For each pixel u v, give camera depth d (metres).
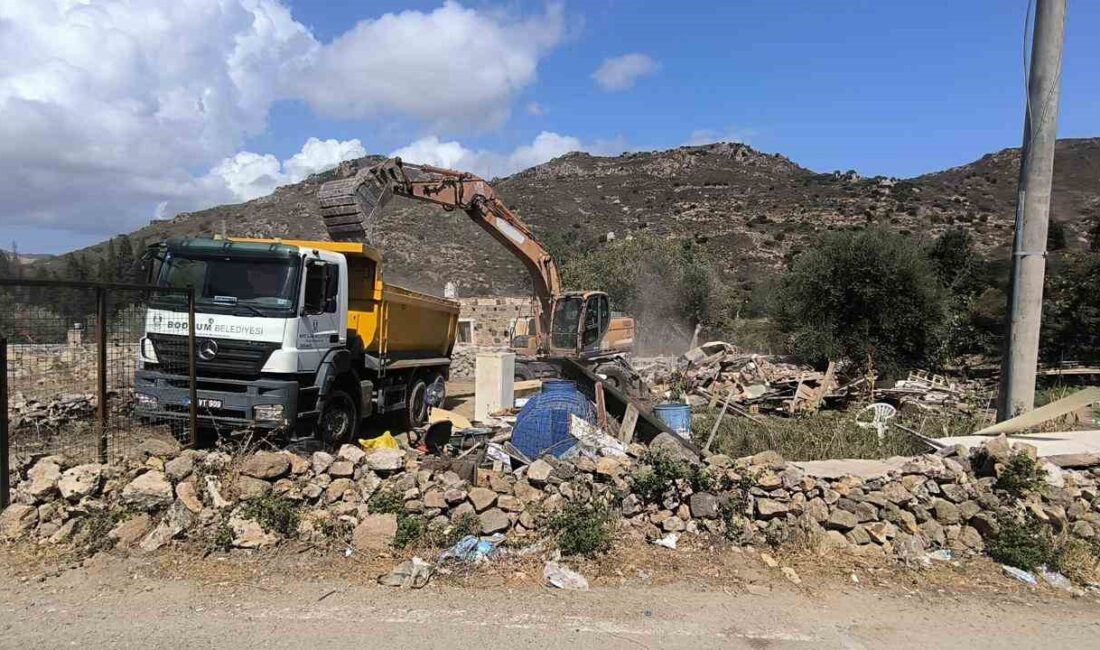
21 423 9.38
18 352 9.77
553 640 4.25
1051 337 17.88
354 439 10.09
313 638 4.18
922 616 4.80
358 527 5.54
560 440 7.39
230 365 8.38
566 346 16.64
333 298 9.36
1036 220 9.09
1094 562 5.73
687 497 6.07
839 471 6.66
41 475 5.87
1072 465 6.87
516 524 5.76
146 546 5.36
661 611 4.70
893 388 14.97
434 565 5.25
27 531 5.57
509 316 31.50
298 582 4.96
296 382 8.46
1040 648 4.37
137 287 6.80
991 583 5.40
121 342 8.51
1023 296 9.19
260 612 4.52
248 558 5.30
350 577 5.06
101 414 6.51
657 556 5.58
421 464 6.28
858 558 5.72
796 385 14.59
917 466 6.51
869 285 18.22
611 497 6.07
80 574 5.01
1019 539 5.74
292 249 8.61
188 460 6.00
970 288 25.91
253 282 8.59
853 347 18.08
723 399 14.31
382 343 11.05
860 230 20.41
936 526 6.05
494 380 12.72
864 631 4.54
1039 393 13.63
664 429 7.84
